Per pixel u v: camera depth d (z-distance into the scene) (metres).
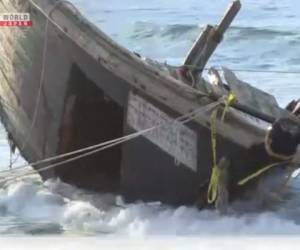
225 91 41.94
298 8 124.31
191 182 37.09
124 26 106.94
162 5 120.12
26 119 41.91
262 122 40.47
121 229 36.12
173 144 36.66
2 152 51.75
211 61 90.31
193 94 36.38
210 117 36.22
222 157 36.56
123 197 37.94
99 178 40.16
